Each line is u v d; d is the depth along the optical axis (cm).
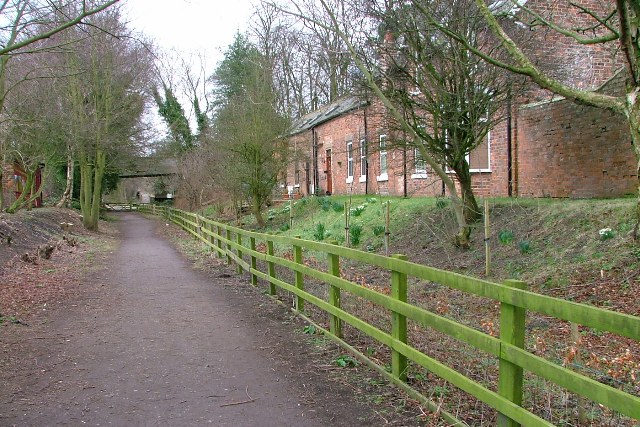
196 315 743
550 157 1225
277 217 2289
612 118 1047
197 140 3669
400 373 445
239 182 2234
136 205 5378
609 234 808
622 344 542
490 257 946
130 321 709
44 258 1301
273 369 506
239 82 3844
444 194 1493
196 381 476
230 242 1180
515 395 313
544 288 759
